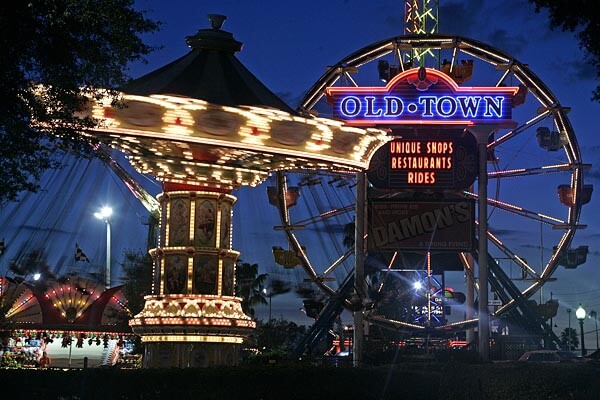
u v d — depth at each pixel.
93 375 21.08
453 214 51.19
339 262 52.78
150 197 43.41
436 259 57.38
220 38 32.06
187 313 31.52
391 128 52.06
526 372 24.34
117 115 26.70
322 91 53.00
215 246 32.47
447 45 53.56
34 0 18.36
